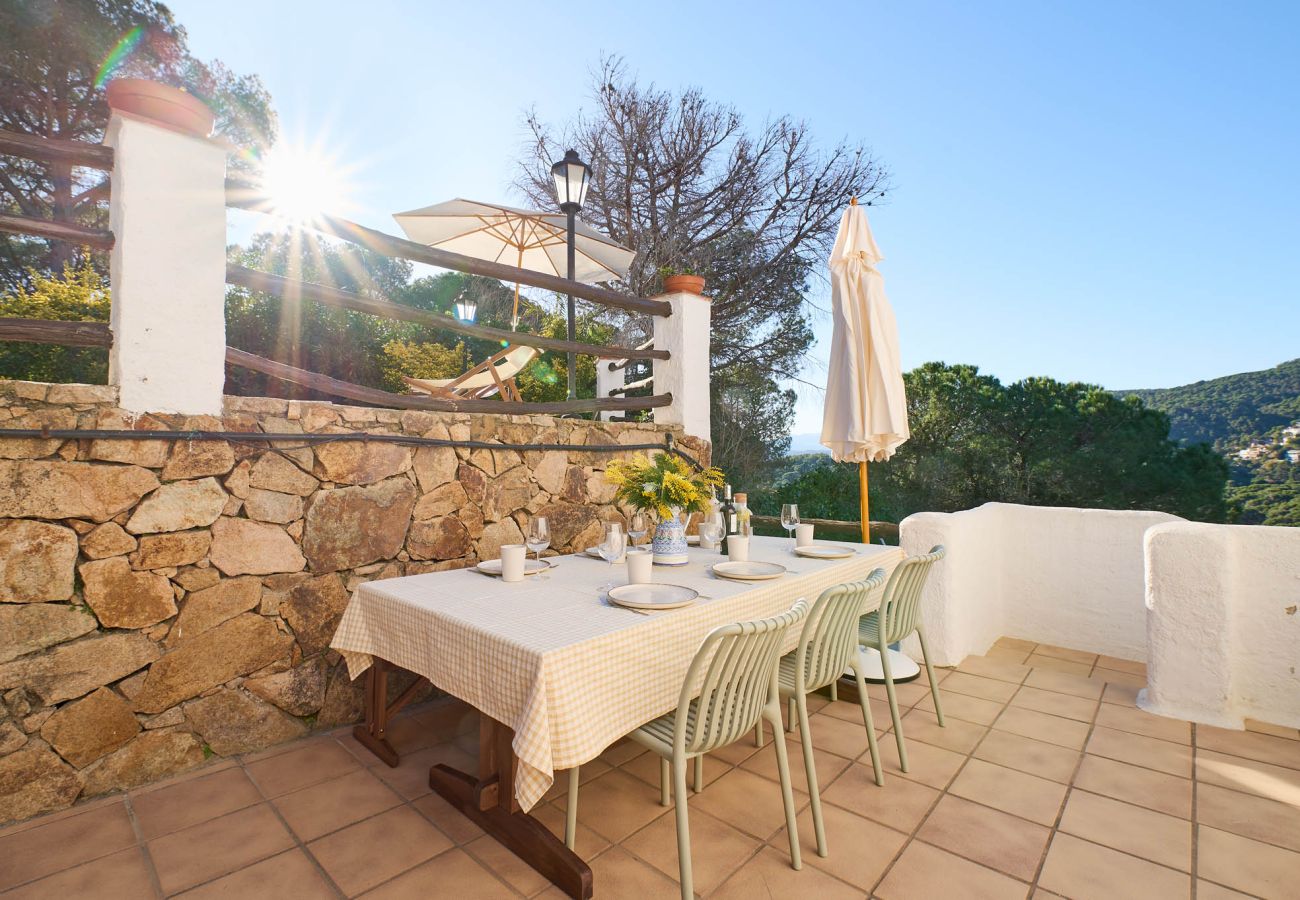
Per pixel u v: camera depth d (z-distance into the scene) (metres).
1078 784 2.35
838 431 3.71
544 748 1.52
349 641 2.36
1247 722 2.93
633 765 2.49
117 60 9.58
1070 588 4.12
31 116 9.02
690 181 11.17
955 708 3.10
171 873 1.78
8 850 1.87
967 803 2.21
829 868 1.83
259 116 11.73
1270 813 2.14
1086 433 12.13
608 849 1.92
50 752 2.08
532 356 5.11
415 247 3.07
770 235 11.02
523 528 3.48
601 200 11.06
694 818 2.10
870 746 2.36
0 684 1.98
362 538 2.83
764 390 11.03
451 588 2.34
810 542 3.36
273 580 2.58
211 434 2.38
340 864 1.83
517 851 1.87
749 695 1.77
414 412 3.04
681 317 4.55
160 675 2.30
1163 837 2.00
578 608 2.04
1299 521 10.58
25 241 8.54
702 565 2.85
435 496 3.10
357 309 2.92
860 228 3.74
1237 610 3.01
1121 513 3.93
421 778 2.33
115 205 2.26
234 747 2.48
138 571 2.24
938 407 12.95
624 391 8.09
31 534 2.03
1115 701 3.19
